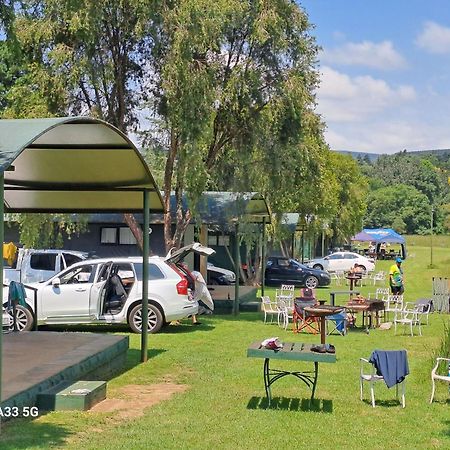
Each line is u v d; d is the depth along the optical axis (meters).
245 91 21.22
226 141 23.00
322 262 47.38
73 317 17.33
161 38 19.50
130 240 27.50
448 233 118.75
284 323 19.42
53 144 10.82
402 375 10.15
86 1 18.56
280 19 21.00
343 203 57.66
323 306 16.09
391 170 156.75
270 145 22.97
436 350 14.99
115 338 13.02
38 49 19.48
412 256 72.88
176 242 22.55
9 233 26.92
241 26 21.23
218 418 9.16
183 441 8.02
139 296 17.48
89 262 17.72
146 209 13.29
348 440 8.37
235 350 14.95
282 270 36.44
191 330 18.39
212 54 21.17
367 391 11.22
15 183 12.66
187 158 19.84
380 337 18.16
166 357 13.83
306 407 10.02
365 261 47.47
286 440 8.23
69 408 9.25
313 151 24.36
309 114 22.66
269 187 23.47
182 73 19.31
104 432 8.28
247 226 26.95
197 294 19.08
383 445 8.22
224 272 30.52
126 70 20.73
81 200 14.10
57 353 11.36
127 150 11.20
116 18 19.41
